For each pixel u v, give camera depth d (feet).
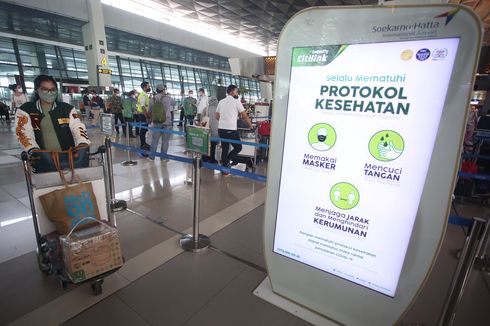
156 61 55.72
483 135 12.93
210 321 5.14
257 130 17.28
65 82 40.04
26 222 8.64
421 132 3.68
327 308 5.24
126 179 13.50
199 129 7.80
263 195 11.91
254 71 16.35
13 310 5.18
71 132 6.61
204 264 6.85
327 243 4.91
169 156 8.29
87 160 6.34
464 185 11.58
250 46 78.02
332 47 4.09
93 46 40.81
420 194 3.87
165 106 17.28
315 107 4.47
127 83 51.13
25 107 6.01
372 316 4.75
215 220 9.34
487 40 35.50
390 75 3.74
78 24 41.37
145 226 8.69
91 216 5.75
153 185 12.72
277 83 4.71
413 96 3.64
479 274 6.79
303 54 4.35
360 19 3.80
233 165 16.47
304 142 4.71
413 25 3.48
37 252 6.44
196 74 64.64
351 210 4.51
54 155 5.65
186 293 5.82
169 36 54.54
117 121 27.68
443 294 6.07
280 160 5.05
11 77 37.11
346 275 4.85
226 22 53.52
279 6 40.65
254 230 8.74
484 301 5.90
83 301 5.47
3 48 36.32
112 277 6.21
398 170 3.95
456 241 8.43
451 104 3.42
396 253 4.27
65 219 5.48
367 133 4.09
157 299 5.62
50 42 40.19
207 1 40.91
